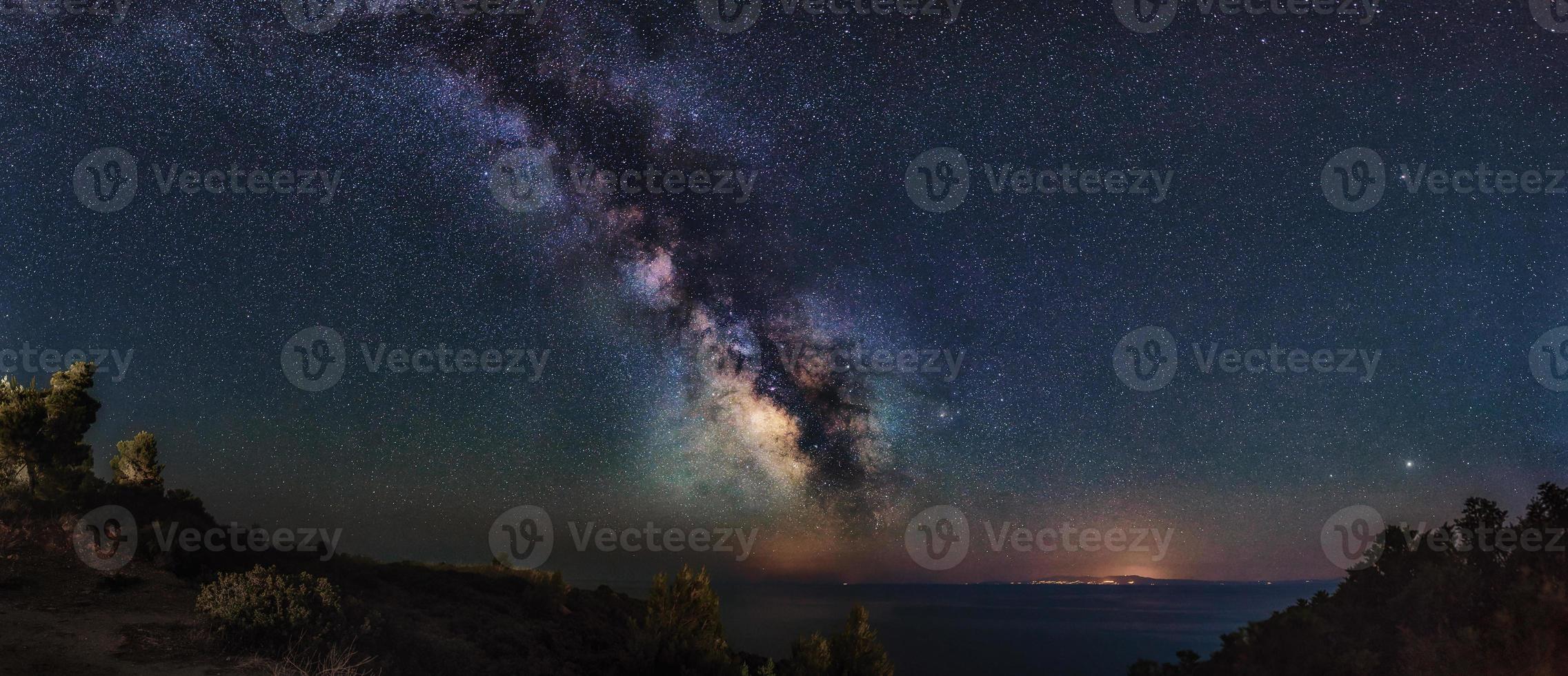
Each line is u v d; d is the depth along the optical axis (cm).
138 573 1276
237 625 1015
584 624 1861
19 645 896
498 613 1733
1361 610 1120
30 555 1252
